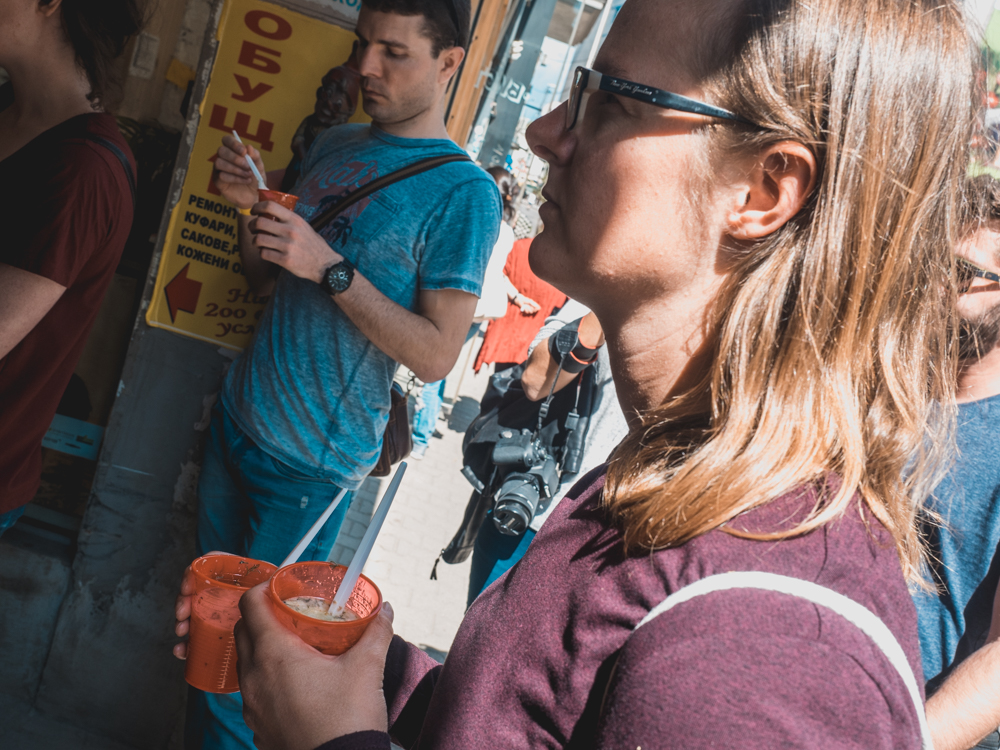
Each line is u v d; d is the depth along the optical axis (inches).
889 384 23.6
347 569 33.1
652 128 26.0
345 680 26.4
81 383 95.5
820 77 23.2
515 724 23.4
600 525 24.5
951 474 48.4
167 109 92.9
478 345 325.7
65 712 95.0
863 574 19.1
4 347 60.1
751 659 16.6
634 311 28.0
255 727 26.8
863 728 15.7
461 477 220.2
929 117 23.4
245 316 88.0
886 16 23.4
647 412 26.7
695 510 20.8
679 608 18.5
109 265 68.3
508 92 270.7
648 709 16.9
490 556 102.3
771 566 19.0
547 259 29.4
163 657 92.7
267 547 78.8
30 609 92.7
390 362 77.3
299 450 76.2
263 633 27.8
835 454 22.1
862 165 22.8
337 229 75.1
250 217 82.0
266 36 84.7
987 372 48.5
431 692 37.3
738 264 25.3
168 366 88.7
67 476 97.2
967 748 39.8
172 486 90.0
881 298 23.3
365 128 81.8
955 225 25.9
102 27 65.4
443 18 72.2
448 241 74.0
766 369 23.3
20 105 68.2
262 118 86.2
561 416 96.5
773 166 24.4
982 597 48.6
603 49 27.8
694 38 25.2
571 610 22.8
